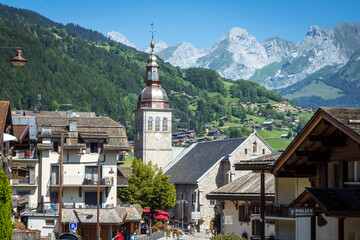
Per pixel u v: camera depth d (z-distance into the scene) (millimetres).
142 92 151500
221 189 70312
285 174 29812
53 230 75250
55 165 81625
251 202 66375
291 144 27844
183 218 132625
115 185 84625
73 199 82375
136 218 86250
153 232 100500
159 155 149500
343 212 22406
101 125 86500
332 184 28609
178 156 153625
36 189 79875
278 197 46219
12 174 65812
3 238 37688
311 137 26516
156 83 152125
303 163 29500
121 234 84875
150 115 149250
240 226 69875
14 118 78875
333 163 28312
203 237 100938
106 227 78062
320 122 25750
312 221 24891
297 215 24172
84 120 86562
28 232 51281
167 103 151250
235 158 126062
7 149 52219
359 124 23781
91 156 83562
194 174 131375
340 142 26547
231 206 71938
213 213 126062
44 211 76688
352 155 26328
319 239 30109
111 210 78938
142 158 149000
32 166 78625
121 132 86250
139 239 82500
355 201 22969
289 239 46656
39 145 80250
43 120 85188
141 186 110750
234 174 125312
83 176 82750
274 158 42000
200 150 145500
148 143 148875
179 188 135750
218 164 127938
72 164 82438
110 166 84375
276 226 47469
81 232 77188
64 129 84000
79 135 83562
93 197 83312
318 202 22906
